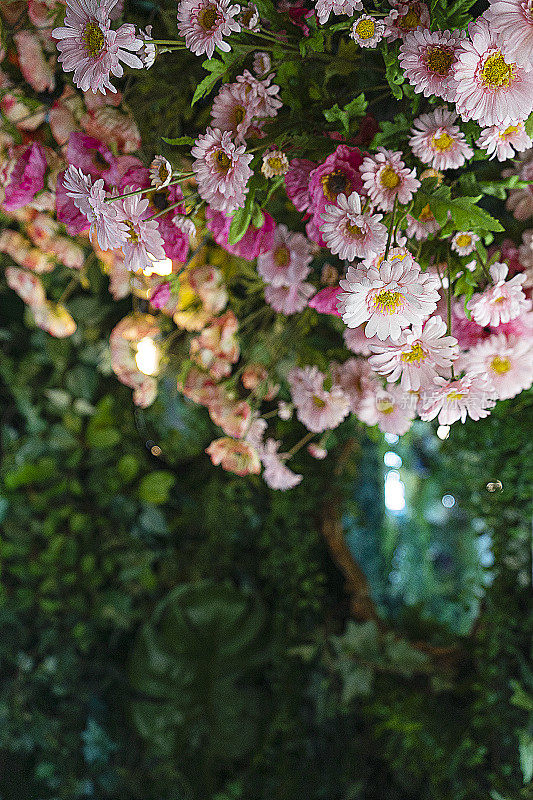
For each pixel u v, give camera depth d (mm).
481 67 500
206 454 1297
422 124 565
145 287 745
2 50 708
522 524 1013
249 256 678
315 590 1235
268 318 858
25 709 1261
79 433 1276
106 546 1281
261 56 604
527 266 636
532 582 1015
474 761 1013
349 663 1163
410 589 1798
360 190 579
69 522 1295
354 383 738
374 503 1708
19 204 678
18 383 1241
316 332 873
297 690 1230
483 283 627
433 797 1082
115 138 687
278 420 1097
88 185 548
